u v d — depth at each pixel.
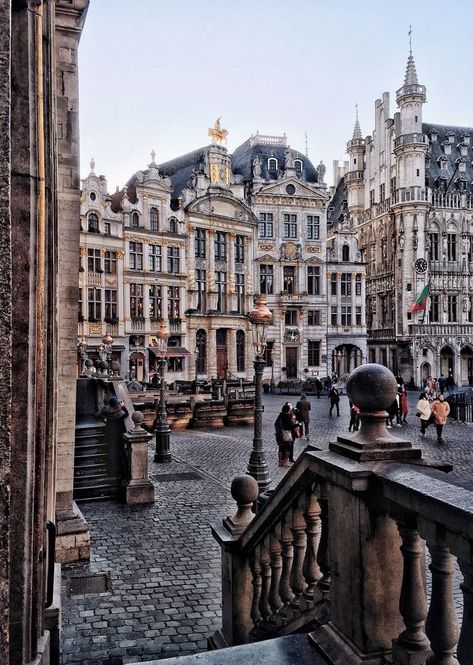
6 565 2.29
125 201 45.28
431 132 68.69
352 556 3.14
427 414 24.75
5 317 2.29
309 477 3.75
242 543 5.25
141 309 46.47
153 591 8.61
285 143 61.56
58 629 5.31
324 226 59.09
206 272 52.19
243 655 3.42
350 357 62.66
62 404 9.34
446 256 63.50
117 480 14.33
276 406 39.41
